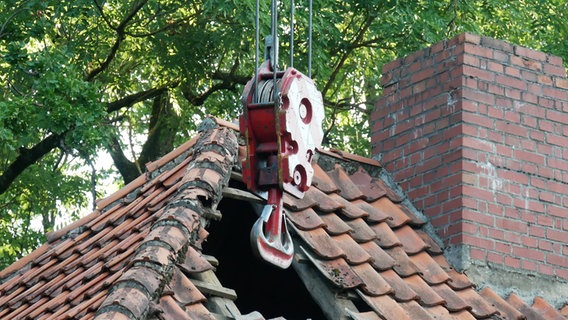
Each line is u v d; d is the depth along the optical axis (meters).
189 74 31.81
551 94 16.77
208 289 11.92
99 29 31.06
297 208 14.30
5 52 25.97
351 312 13.25
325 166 16.03
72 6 28.67
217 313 11.86
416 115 16.64
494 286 15.44
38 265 15.20
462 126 15.95
